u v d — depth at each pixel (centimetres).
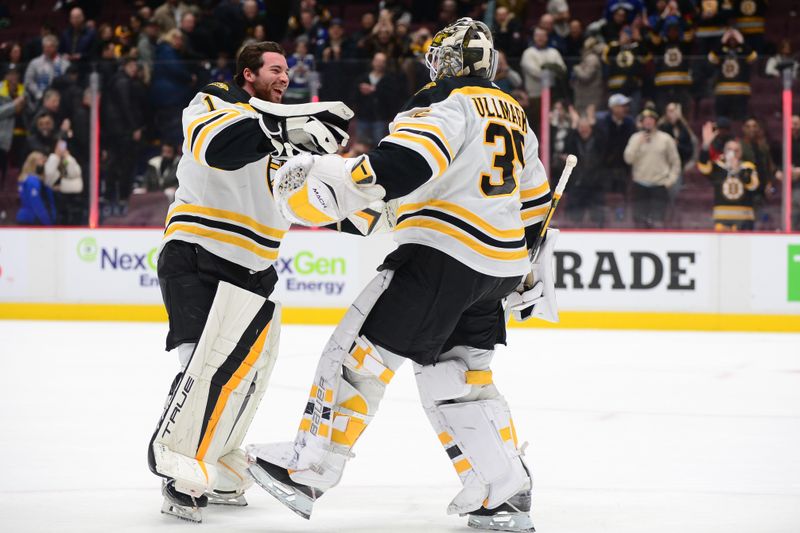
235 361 784
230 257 820
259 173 825
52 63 2578
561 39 2839
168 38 2816
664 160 2472
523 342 2197
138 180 2586
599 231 2525
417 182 691
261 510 822
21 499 835
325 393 732
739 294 2525
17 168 2619
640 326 2541
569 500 858
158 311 2623
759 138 2464
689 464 1016
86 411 1300
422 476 950
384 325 730
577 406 1384
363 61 2447
